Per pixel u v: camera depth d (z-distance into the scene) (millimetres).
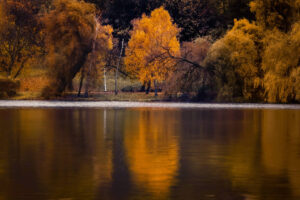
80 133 31922
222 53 65625
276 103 65625
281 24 66000
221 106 65312
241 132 33156
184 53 72312
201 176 17266
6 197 14344
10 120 42594
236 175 17547
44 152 23141
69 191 15016
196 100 72688
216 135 31156
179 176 17297
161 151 23656
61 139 28500
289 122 41750
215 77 67312
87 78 76625
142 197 14352
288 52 58219
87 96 78438
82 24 74062
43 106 65000
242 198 14344
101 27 77375
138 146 25484
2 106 64625
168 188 15445
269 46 59750
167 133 32281
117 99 78375
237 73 65062
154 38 78000
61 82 74438
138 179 16703
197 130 34250
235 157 21828
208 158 21438
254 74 64125
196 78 69375
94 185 15812
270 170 18500
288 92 59062
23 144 26141
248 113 52969
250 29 66188
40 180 16578
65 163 19922
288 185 15883
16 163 19922
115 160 20766
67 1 75375
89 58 75562
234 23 74188
